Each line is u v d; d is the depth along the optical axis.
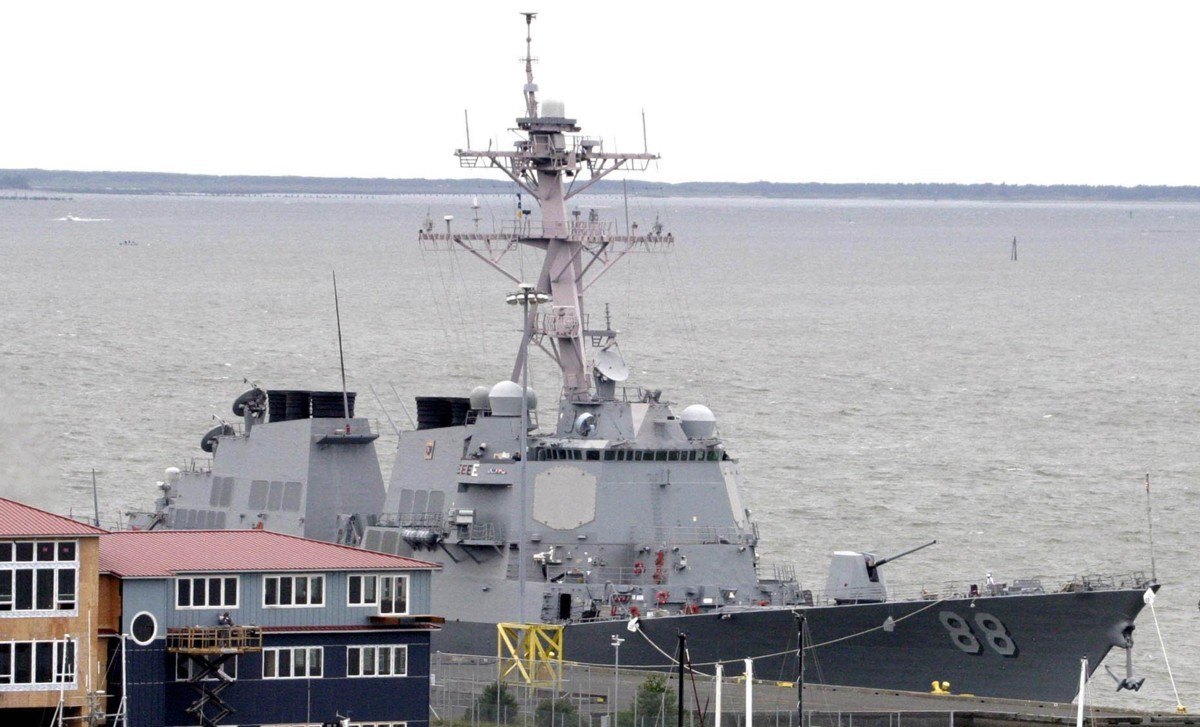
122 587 193.75
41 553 190.38
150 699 194.38
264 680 198.25
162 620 195.12
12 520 192.62
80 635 191.25
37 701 190.50
